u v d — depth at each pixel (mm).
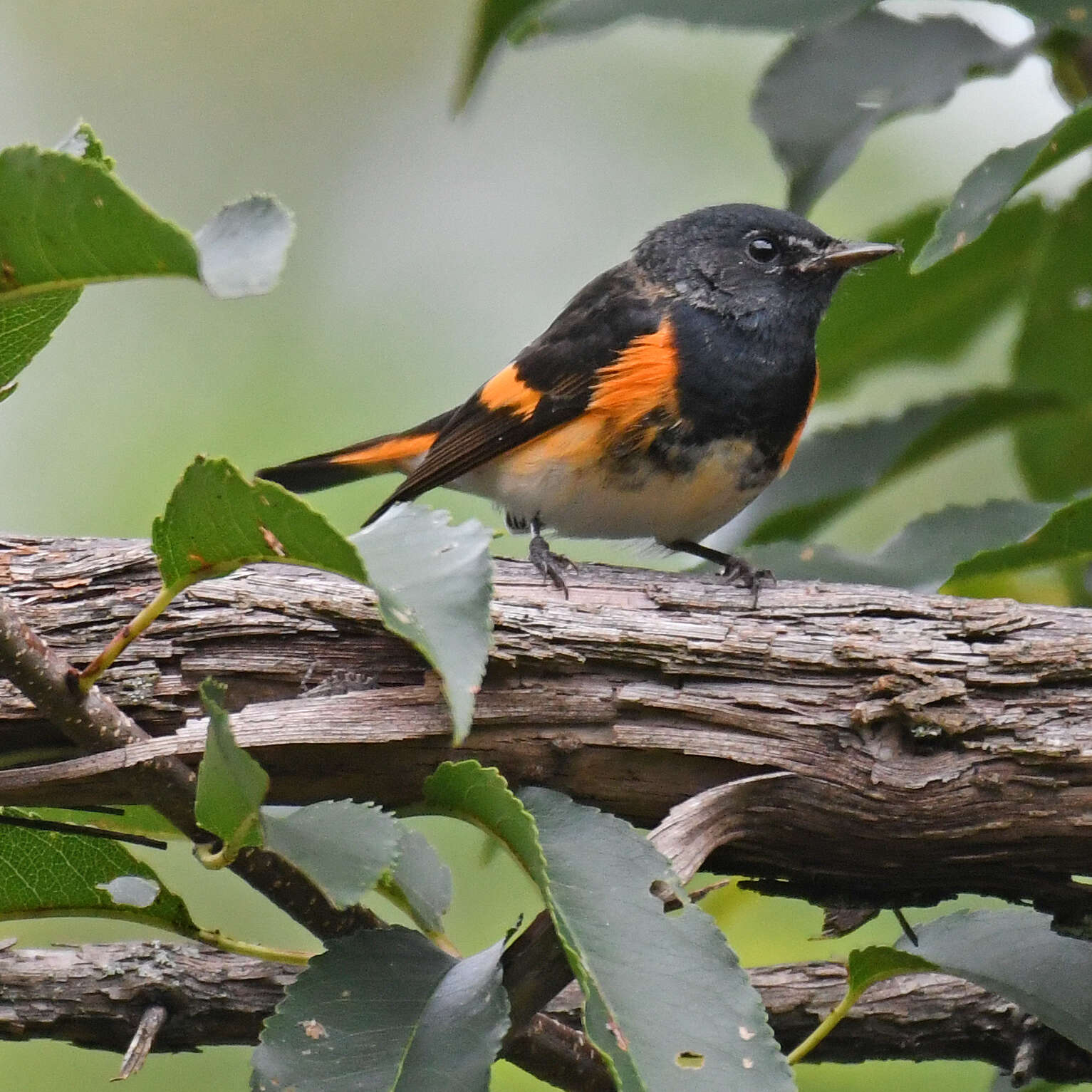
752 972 5480
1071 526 5227
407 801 4793
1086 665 4629
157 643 4789
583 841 3971
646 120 11852
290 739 4504
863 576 6254
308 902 4449
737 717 4680
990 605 4828
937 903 4996
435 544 3531
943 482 9516
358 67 12281
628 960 3693
